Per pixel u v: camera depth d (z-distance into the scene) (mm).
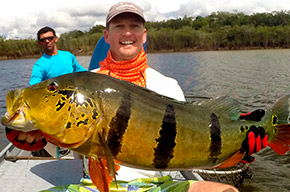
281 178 2387
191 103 881
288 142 958
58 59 2199
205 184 943
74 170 1538
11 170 1522
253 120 936
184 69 11305
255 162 2709
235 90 6305
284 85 6684
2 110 5211
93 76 812
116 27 1062
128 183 1006
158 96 845
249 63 13148
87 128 772
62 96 766
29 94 756
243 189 2211
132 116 792
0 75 11508
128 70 1088
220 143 880
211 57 18562
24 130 761
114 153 798
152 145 808
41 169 1543
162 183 1030
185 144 835
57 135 771
